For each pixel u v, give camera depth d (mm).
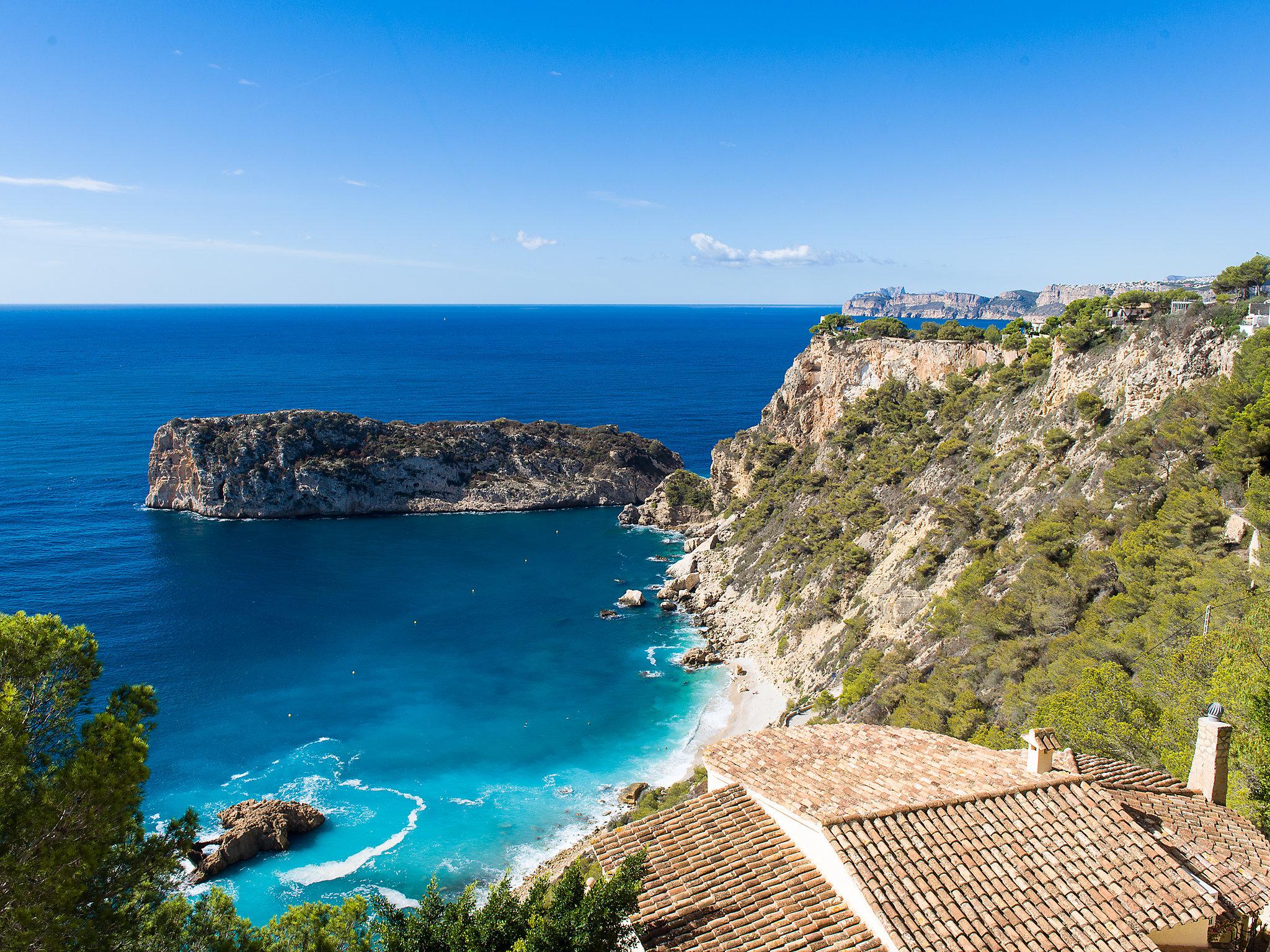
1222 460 52594
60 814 17594
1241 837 23062
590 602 119188
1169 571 48344
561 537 155625
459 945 21188
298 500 165250
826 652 86312
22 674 18500
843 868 20141
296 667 94625
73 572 123938
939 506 82562
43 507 158625
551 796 69688
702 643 103438
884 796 23031
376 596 119438
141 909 20453
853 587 90688
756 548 120875
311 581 125188
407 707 85625
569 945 19562
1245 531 47125
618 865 22547
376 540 150750
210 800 68000
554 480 181375
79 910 18203
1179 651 37969
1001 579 65438
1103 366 74938
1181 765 28672
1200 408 59562
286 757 75250
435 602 117500
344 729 80688
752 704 85688
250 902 56000
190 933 21109
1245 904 20312
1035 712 41906
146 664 93500
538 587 125375
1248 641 30922
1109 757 32125
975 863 20422
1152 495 57875
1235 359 60031
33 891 16922
